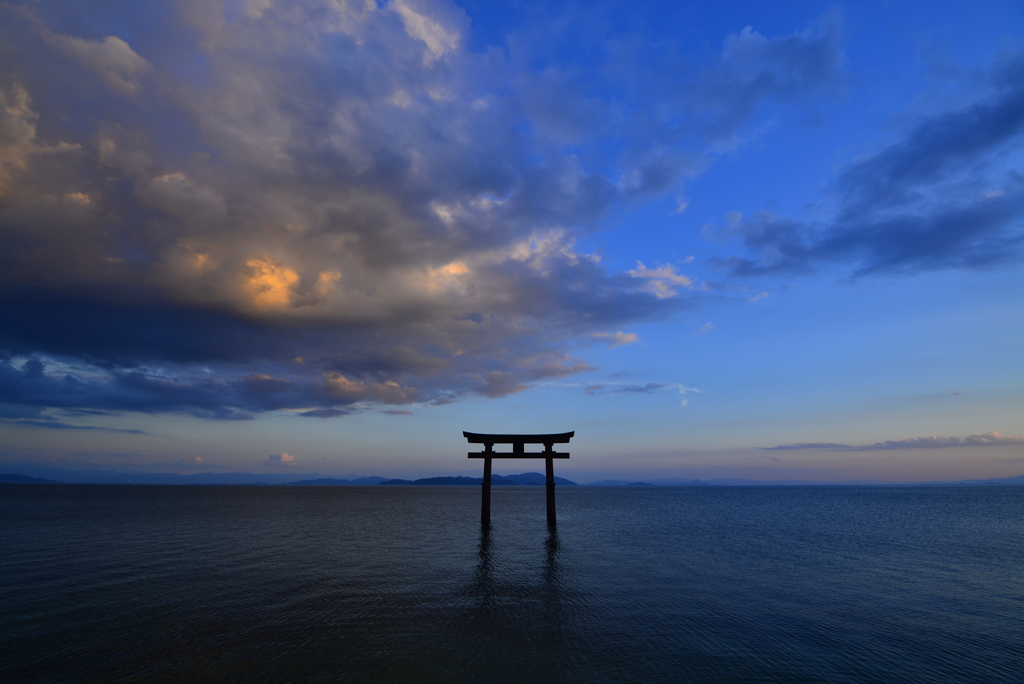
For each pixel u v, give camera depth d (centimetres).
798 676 1094
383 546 2948
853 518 5403
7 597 1692
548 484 3622
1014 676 1102
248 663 1138
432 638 1315
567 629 1393
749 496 13762
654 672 1107
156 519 4662
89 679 1048
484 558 2525
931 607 1641
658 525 4403
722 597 1750
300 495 12275
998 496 13438
